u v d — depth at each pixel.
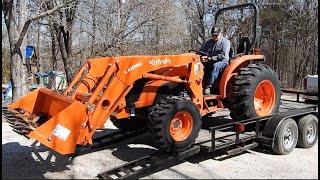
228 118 7.45
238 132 5.73
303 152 6.46
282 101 8.41
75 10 14.93
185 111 5.39
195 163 5.71
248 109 6.23
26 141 6.95
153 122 5.21
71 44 17.03
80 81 5.45
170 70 5.91
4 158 5.97
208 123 7.03
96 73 5.46
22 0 10.64
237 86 6.25
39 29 19.59
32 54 17.81
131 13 17.52
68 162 5.77
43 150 6.39
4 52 21.84
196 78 5.99
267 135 6.11
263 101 6.75
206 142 5.66
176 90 6.13
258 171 5.39
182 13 22.73
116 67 5.24
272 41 29.48
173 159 5.25
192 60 5.96
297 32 26.72
